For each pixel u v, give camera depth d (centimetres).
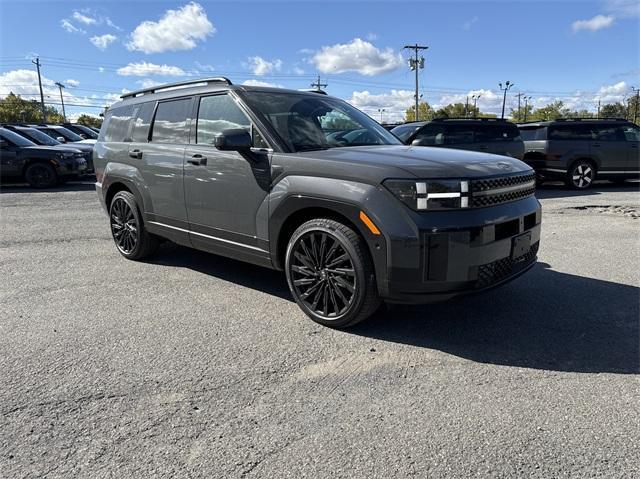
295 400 268
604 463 216
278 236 381
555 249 599
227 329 363
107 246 627
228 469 213
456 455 222
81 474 210
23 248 614
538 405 262
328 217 358
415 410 258
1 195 1159
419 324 372
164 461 218
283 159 371
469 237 311
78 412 256
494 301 419
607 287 454
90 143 1698
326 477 208
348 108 489
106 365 306
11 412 255
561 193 1144
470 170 323
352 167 333
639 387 280
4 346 333
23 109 7731
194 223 455
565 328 363
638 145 1206
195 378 291
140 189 511
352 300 340
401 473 211
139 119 527
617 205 945
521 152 1065
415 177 310
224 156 412
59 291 448
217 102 437
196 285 467
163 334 354
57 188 1309
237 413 255
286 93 452
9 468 213
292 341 343
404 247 309
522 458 220
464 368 304
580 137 1188
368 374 296
